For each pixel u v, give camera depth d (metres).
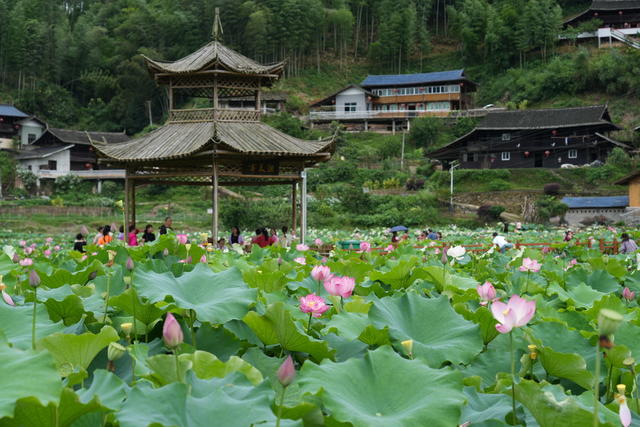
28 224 50.50
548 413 2.14
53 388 2.03
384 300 3.82
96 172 68.31
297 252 9.70
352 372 2.55
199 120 16.83
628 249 15.47
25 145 70.88
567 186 57.72
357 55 115.06
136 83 91.00
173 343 2.34
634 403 2.71
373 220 51.59
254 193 62.38
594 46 90.81
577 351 3.51
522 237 25.02
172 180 18.33
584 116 60.34
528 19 93.56
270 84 17.45
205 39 101.44
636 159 59.84
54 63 98.56
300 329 3.60
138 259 7.94
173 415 1.97
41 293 4.34
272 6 104.12
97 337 2.73
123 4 117.75
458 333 3.55
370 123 85.00
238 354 3.36
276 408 2.18
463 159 65.31
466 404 2.43
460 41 112.31
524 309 2.35
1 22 97.81
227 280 3.87
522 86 86.75
